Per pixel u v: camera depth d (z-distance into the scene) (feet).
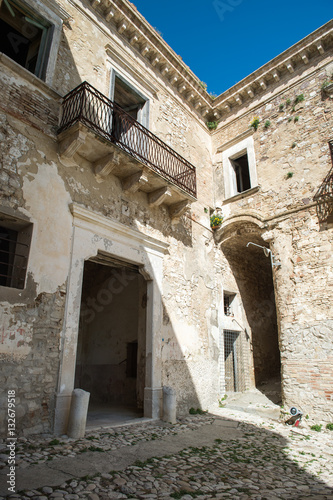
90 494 11.35
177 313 30.22
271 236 32.86
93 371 37.68
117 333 36.47
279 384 37.37
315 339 27.45
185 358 29.96
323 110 32.37
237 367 36.86
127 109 34.12
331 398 25.39
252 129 37.83
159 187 28.96
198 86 39.91
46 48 24.09
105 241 24.45
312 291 28.73
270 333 43.27
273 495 12.64
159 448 17.79
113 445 17.40
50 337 19.39
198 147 39.75
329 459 18.21
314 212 30.45
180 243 32.76
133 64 32.53
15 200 19.29
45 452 15.15
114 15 30.45
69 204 22.31
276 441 21.53
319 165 31.27
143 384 27.84
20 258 19.63
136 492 11.94
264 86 37.76
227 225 37.37
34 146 21.08
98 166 24.52
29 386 17.84
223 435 22.12
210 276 36.11
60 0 26.30
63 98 23.32
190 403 29.27
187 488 12.69
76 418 18.35
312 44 33.71
